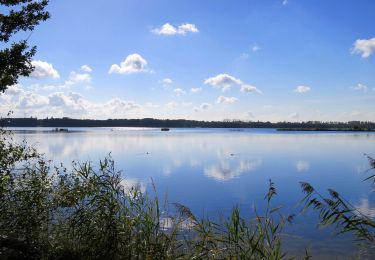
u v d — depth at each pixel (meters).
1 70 8.66
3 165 7.79
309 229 14.62
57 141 96.94
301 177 34.28
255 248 6.51
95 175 8.02
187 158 54.47
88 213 7.28
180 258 6.81
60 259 6.74
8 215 6.98
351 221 6.07
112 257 6.86
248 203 21.69
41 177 7.83
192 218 7.36
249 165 45.09
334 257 11.41
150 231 7.14
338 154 62.03
